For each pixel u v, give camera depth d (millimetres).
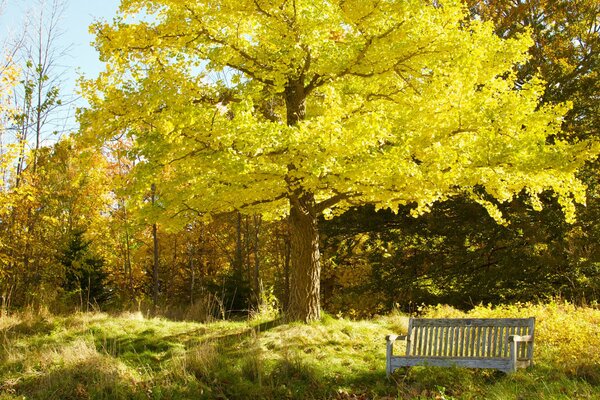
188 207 9266
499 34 17672
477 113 8266
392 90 10211
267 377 7547
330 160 7883
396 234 18578
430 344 7480
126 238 22406
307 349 8578
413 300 17766
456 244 17688
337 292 21359
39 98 14562
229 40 9328
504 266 16016
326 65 9422
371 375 7500
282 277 25438
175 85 8891
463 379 6750
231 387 7371
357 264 22016
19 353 8531
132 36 8516
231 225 24531
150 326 10234
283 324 9711
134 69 8914
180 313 13586
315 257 10203
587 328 8195
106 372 7582
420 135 8484
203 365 7812
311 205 10250
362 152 8219
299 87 10172
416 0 8609
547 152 8195
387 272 18984
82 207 20625
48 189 17094
